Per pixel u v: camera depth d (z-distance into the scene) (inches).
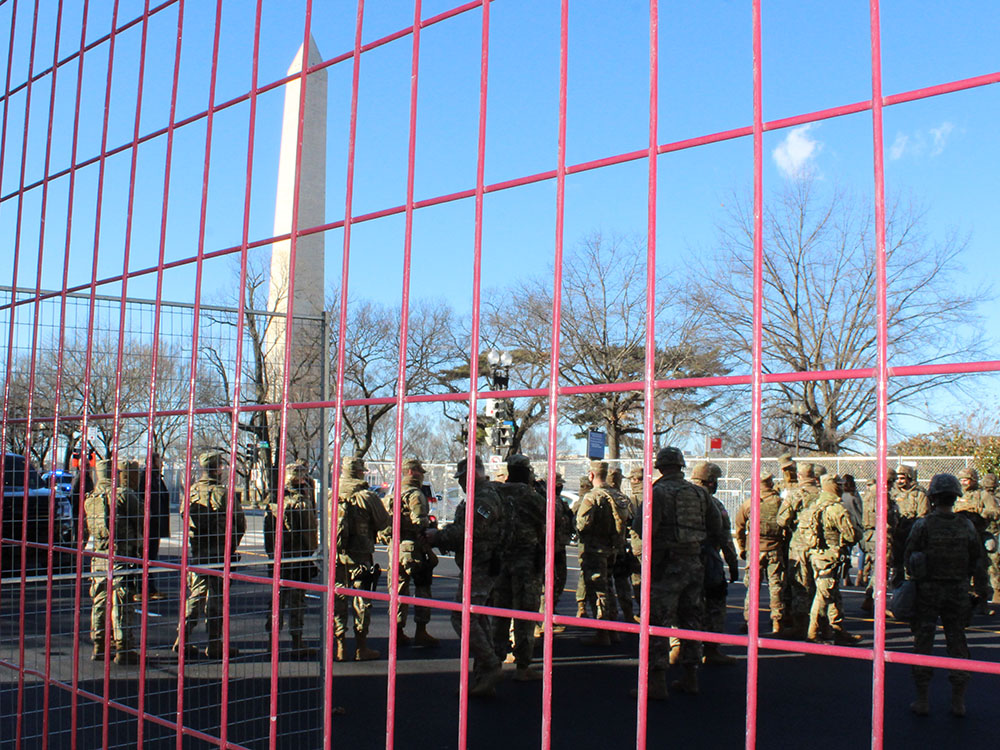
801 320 1019.9
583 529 351.6
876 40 71.9
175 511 236.1
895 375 67.4
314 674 236.4
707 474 301.3
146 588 134.9
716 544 281.0
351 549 319.0
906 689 286.8
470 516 94.3
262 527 238.7
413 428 1701.5
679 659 304.2
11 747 181.8
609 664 317.1
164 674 243.0
